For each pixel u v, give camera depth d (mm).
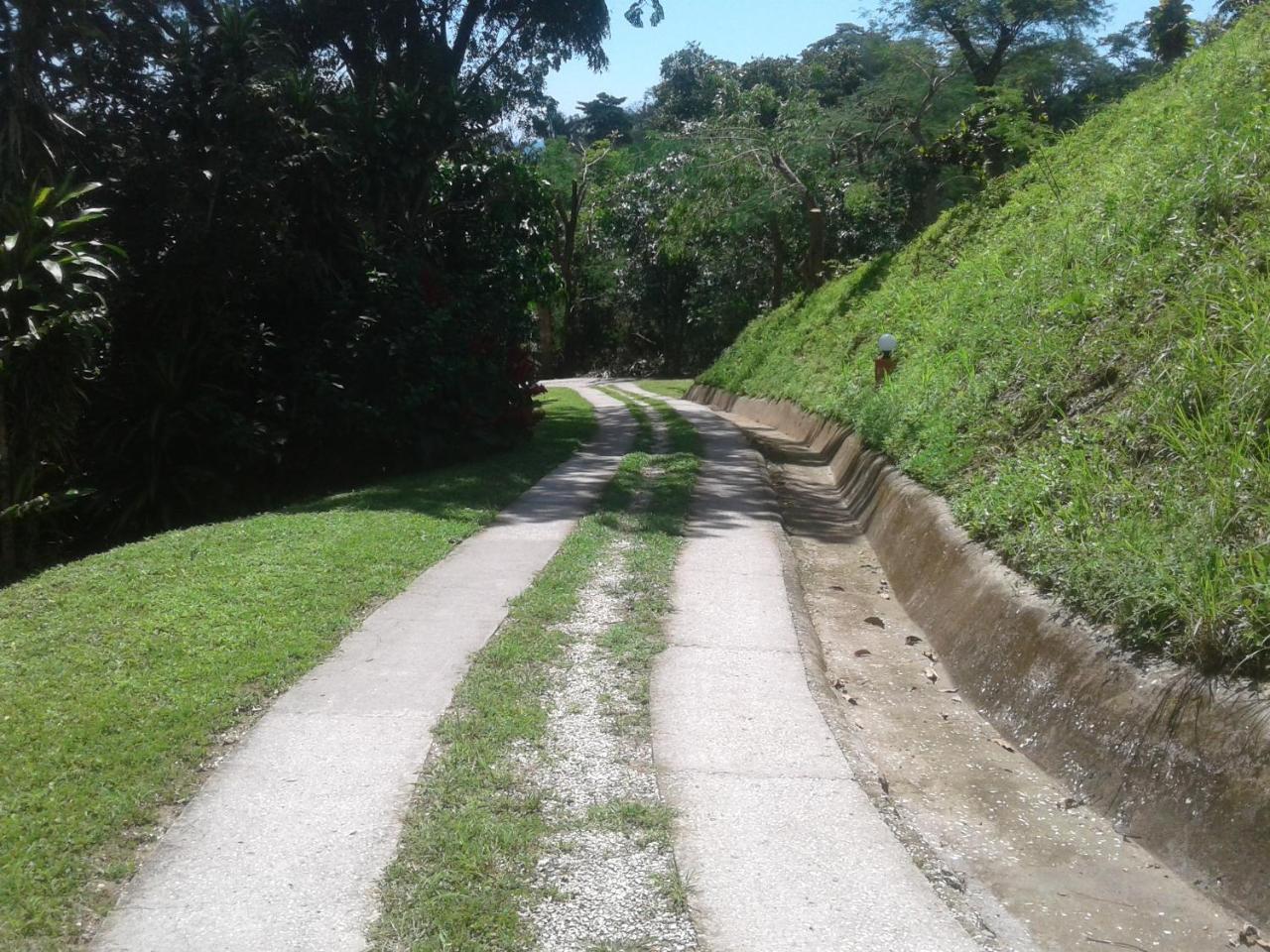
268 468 14562
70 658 5438
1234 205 7551
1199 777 4059
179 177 13727
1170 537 5023
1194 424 5719
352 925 3303
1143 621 4742
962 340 11062
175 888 3488
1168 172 9070
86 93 13609
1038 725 5145
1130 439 6145
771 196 31734
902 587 8039
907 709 5809
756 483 12523
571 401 29750
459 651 5883
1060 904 3863
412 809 4047
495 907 3422
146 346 13961
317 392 14219
